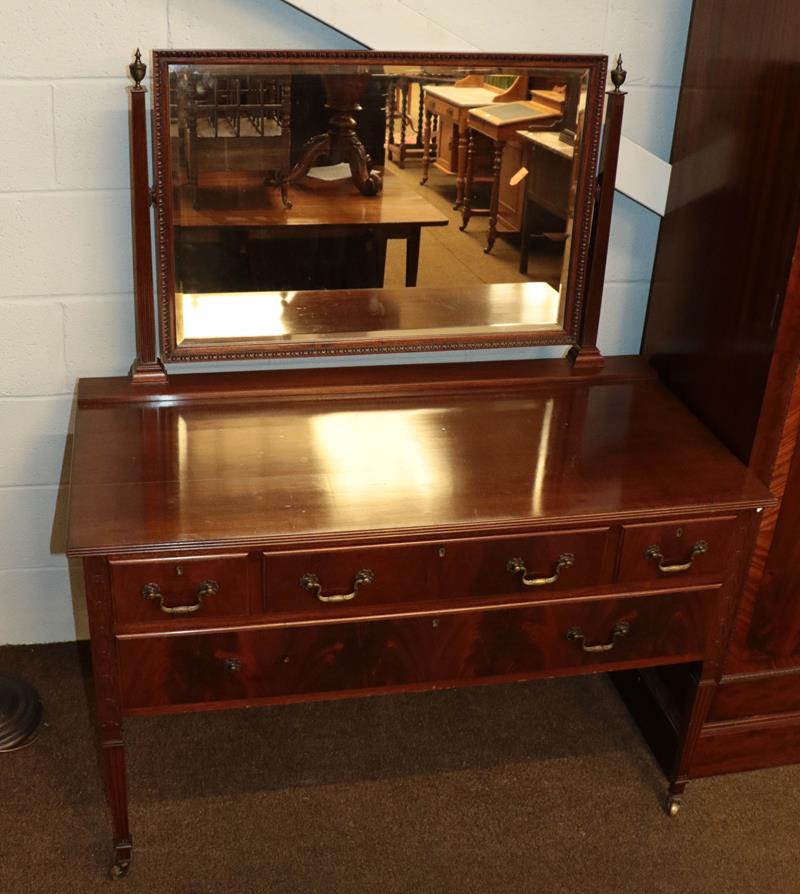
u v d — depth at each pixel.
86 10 2.03
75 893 2.05
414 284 2.30
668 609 2.09
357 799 2.29
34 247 2.20
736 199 2.08
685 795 2.34
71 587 2.60
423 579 1.93
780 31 1.91
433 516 1.87
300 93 2.09
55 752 2.37
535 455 2.09
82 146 2.13
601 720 2.54
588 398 2.33
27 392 2.34
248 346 2.26
